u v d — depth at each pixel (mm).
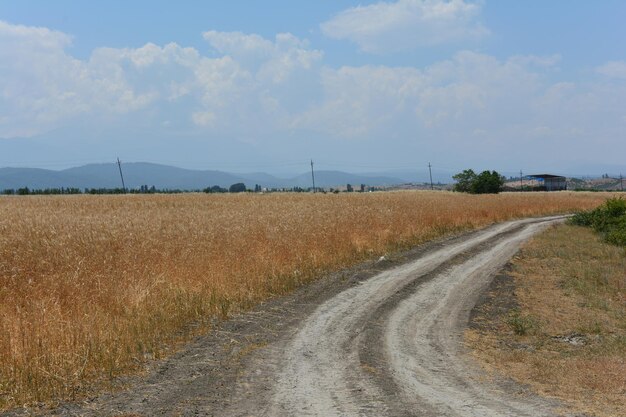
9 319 8586
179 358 8398
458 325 11711
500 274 18266
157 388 7078
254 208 32250
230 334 9906
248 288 12992
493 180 86500
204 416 6168
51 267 12242
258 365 8234
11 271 11758
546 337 11305
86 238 16031
